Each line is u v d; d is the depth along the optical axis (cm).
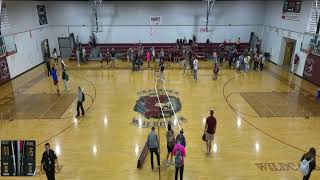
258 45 2459
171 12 2517
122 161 898
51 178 740
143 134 1072
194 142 1016
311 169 721
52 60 2431
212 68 2141
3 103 1402
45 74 1981
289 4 2034
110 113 1270
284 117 1230
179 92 1555
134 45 2555
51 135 1066
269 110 1305
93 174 832
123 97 1474
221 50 2359
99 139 1035
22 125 1151
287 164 884
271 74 1966
